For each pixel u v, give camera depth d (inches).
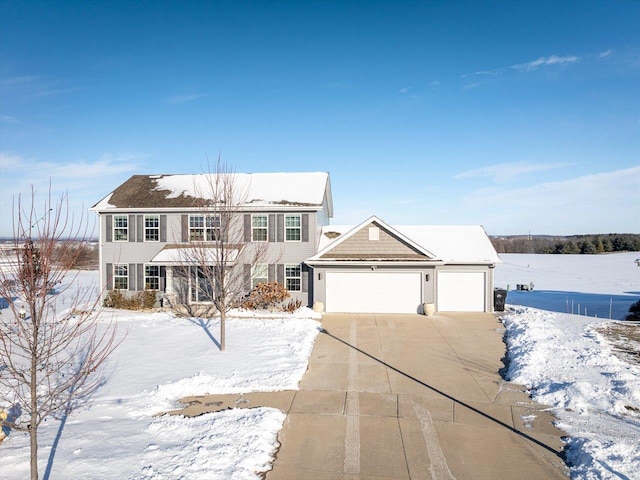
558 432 345.7
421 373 490.6
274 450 311.0
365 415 374.0
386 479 277.3
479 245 906.1
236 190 955.3
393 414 376.8
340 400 406.9
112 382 436.5
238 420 348.5
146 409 373.1
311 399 407.5
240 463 283.3
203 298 887.7
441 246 904.9
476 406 397.1
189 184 993.5
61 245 248.5
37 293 240.7
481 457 306.8
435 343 622.5
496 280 1651.1
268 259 905.5
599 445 310.5
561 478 281.7
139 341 605.0
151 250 924.0
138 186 1006.4
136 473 267.6
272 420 352.2
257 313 818.2
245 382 443.5
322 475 279.7
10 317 716.7
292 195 935.0
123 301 879.1
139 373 465.7
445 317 805.2
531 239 4672.7
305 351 563.2
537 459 304.7
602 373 475.5
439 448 319.0
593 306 981.8
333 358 546.6
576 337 645.9
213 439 313.9
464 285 863.1
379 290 851.4
